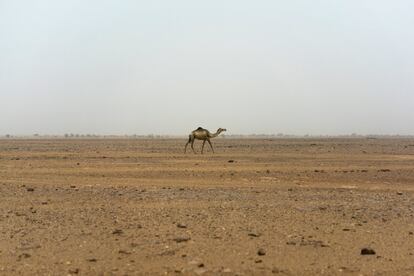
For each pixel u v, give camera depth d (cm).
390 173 2678
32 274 877
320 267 930
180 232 1186
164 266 926
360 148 6328
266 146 6962
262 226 1259
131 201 1630
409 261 974
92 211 1447
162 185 2091
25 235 1154
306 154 4572
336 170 2800
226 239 1125
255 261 960
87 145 7406
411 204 1622
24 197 1722
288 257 993
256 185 2127
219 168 2902
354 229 1240
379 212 1470
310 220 1339
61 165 3111
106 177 2416
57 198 1697
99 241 1102
